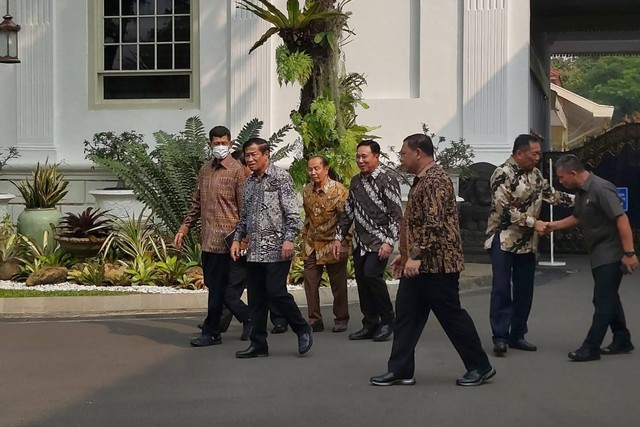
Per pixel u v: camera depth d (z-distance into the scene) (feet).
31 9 62.80
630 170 62.13
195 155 49.29
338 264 36.70
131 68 62.28
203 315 41.47
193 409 25.57
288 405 25.85
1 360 32.04
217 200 33.58
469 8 58.08
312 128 44.68
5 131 63.31
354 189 35.06
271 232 31.37
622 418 24.22
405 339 27.84
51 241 52.16
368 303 35.29
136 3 62.23
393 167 54.24
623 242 30.50
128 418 24.76
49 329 37.88
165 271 46.24
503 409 25.14
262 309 32.14
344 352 33.09
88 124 62.39
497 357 31.78
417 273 26.96
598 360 31.19
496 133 57.88
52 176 53.93
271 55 60.13
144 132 61.67
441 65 58.65
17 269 48.83
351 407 25.54
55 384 28.58
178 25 61.77
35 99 62.80
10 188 62.75
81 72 62.54
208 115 61.11
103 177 61.36
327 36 44.83
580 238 63.05
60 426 24.11
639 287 48.98
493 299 32.27
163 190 49.78
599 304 30.96
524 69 57.62
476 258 57.31
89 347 34.19
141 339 35.70
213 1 60.95
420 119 58.85
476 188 57.16
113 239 49.62
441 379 28.73
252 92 60.23
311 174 36.58
